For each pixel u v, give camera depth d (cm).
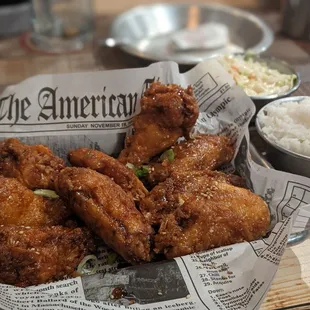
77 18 57
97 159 30
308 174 32
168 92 32
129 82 35
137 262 26
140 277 25
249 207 27
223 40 55
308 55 47
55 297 23
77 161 31
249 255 25
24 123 35
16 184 29
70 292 24
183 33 55
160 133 32
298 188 28
